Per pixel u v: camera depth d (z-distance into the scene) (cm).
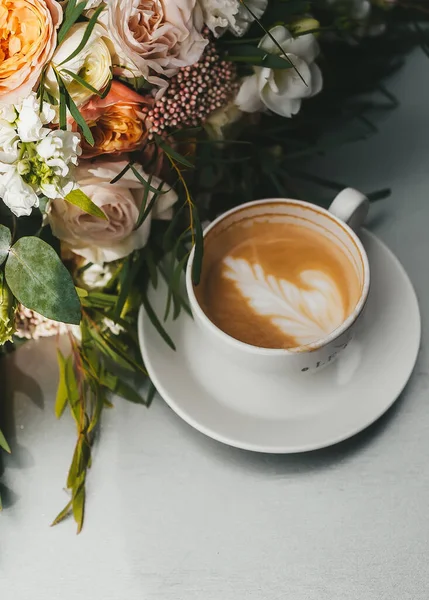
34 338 68
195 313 60
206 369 63
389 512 61
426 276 69
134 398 65
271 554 60
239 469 63
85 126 58
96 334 65
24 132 55
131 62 60
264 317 63
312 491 62
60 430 65
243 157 72
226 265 64
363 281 61
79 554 61
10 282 58
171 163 65
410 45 80
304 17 69
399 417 64
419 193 72
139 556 61
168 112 63
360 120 76
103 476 63
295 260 64
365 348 63
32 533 61
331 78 78
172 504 62
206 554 61
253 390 62
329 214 63
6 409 66
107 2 59
